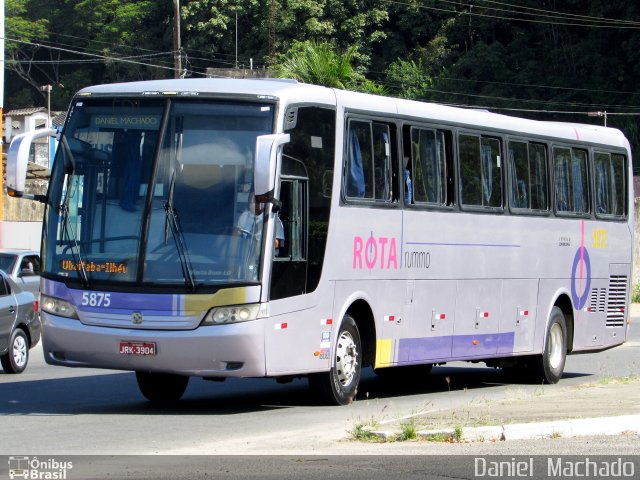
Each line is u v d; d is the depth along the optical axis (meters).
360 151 16.70
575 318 22.70
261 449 12.10
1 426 14.03
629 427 13.26
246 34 86.56
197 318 14.33
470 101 81.69
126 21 92.88
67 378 20.91
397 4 88.88
